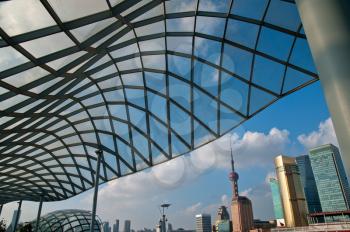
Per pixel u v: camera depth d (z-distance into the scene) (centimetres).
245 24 1738
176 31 2022
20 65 1600
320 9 511
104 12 1407
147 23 1827
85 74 2147
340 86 445
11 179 4566
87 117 3050
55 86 1983
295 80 1689
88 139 3391
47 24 1376
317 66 501
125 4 1410
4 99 1817
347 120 426
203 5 1775
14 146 3088
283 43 1645
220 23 1839
